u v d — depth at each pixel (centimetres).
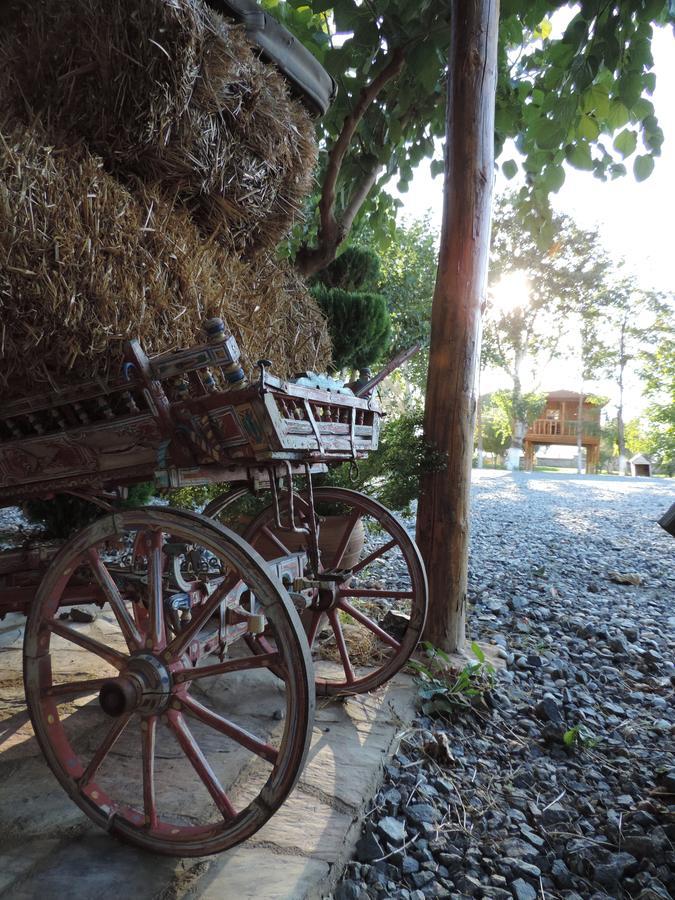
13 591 181
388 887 150
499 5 291
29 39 206
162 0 177
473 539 632
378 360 551
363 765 190
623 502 1011
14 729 206
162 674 145
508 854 166
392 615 302
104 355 158
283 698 233
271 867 145
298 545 282
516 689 263
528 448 2597
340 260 647
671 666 302
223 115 213
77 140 191
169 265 184
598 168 377
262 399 139
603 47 280
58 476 166
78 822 160
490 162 278
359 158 419
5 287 146
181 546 174
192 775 182
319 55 354
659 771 204
